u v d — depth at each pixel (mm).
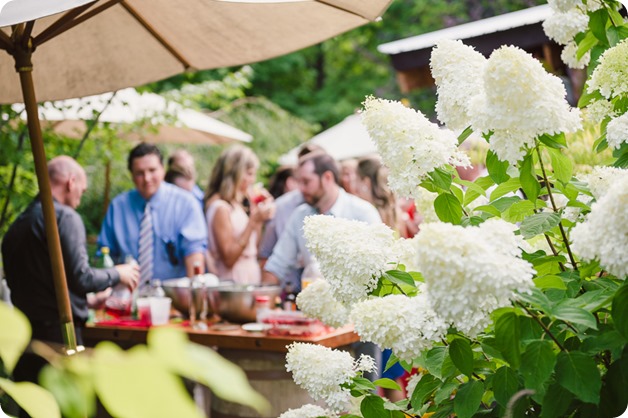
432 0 15875
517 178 1548
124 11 3285
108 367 345
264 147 11711
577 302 1255
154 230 5043
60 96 3533
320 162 4387
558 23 2023
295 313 3629
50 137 5688
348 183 5512
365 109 1514
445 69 1564
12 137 5395
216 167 5480
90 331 4246
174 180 5562
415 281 1598
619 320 1189
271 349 3520
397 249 1603
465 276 1130
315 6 2912
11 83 3449
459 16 15562
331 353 1633
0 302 378
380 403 1602
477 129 1425
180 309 4168
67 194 4047
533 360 1201
